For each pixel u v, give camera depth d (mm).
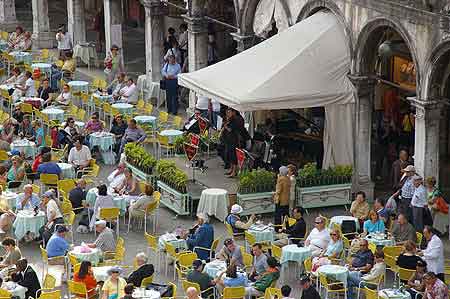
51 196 47469
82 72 73750
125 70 75000
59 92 67438
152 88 66312
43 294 39000
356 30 50750
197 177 53562
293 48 51688
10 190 51438
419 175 48312
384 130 56031
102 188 47906
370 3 49594
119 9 70375
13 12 84688
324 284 40750
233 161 53688
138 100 64438
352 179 51594
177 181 50469
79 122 59969
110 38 70625
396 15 48281
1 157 54625
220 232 48656
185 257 42469
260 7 57625
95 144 57250
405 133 55562
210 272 41688
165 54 69000
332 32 51781
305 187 50500
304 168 50781
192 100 63250
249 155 52625
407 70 55531
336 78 50969
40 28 79500
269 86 50094
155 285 40438
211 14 64312
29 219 46844
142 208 48281
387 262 42938
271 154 53094
